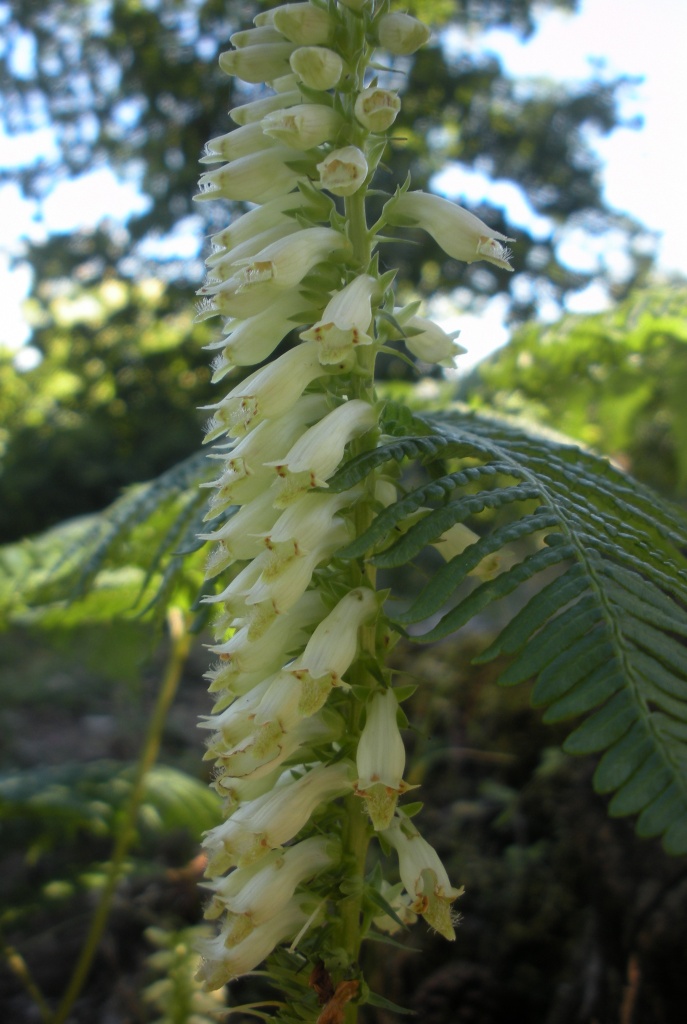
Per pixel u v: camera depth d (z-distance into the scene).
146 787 0.39
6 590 0.39
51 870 0.48
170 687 0.36
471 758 0.45
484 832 0.40
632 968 0.28
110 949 0.40
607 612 0.13
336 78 0.16
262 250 0.17
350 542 0.17
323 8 0.17
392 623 0.16
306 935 0.17
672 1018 0.28
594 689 0.13
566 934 0.33
